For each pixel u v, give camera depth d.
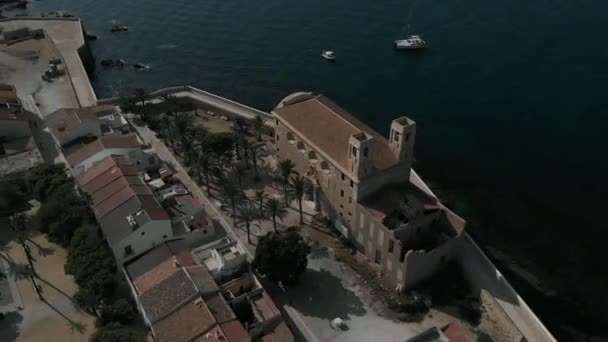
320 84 179.00
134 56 198.75
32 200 115.62
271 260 93.19
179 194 112.50
